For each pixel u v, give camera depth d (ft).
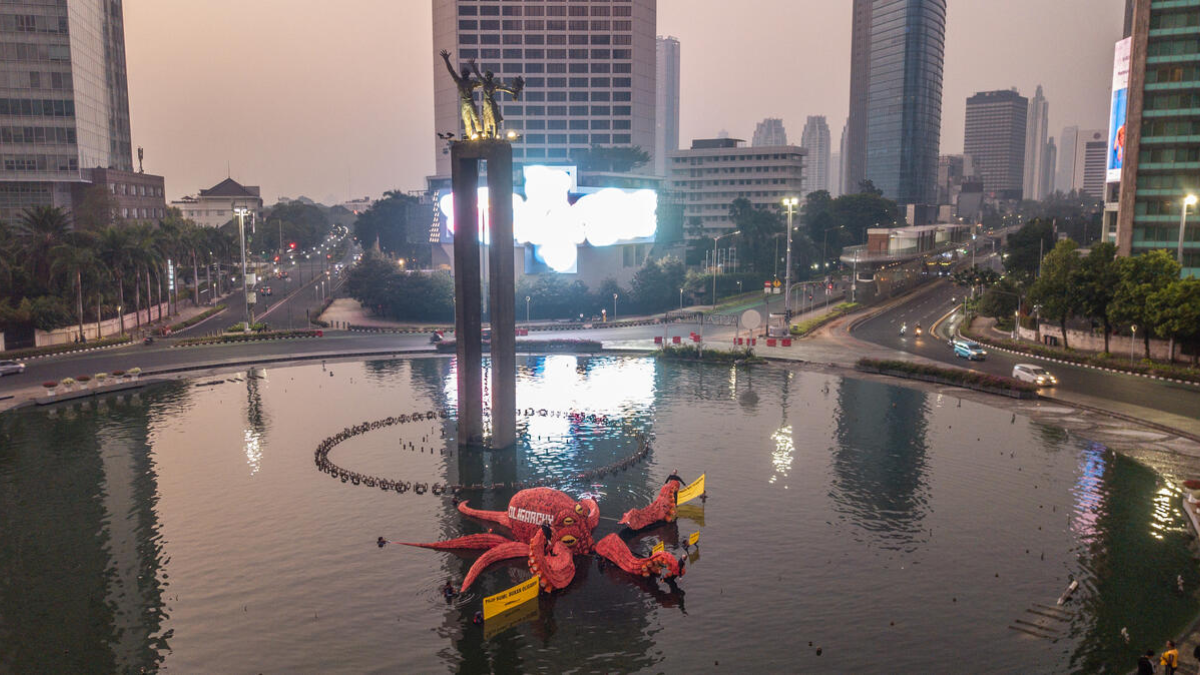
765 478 198.59
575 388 304.09
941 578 144.97
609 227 536.83
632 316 531.50
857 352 380.58
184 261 638.94
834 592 140.15
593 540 161.89
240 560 153.28
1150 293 323.57
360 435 239.50
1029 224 621.31
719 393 294.66
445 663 119.96
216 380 320.70
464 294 219.41
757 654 121.39
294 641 125.70
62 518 173.37
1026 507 178.09
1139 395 282.77
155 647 123.85
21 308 394.93
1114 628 128.57
